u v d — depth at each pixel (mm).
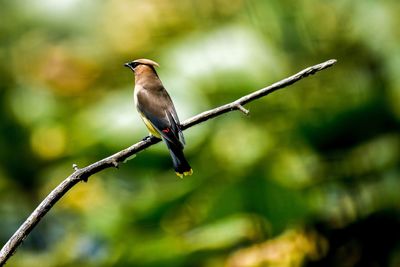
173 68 14117
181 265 12375
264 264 12367
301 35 13672
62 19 15320
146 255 12492
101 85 15109
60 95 15188
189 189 12977
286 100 13555
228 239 12438
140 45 14867
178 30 14703
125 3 15055
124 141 13992
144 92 10188
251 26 14109
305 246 12531
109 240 13484
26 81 15539
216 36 14281
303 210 12492
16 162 15352
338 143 13055
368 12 13414
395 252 12781
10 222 15406
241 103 7918
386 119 12945
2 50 15789
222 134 13648
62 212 15008
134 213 13250
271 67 13820
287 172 13047
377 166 12969
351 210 12836
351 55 13492
